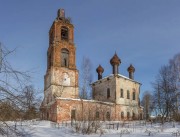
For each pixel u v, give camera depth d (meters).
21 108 10.27
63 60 52.00
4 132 10.92
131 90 56.91
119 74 57.38
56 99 44.66
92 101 48.28
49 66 53.22
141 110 57.59
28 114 10.42
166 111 45.72
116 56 57.94
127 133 27.62
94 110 46.28
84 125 27.98
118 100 53.59
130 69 60.72
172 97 47.66
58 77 49.69
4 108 10.05
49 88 50.28
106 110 50.56
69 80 50.72
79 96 51.00
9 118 10.31
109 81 55.59
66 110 44.78
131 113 55.28
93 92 58.72
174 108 46.09
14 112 10.20
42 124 33.47
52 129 28.08
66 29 53.66
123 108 54.00
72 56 52.31
